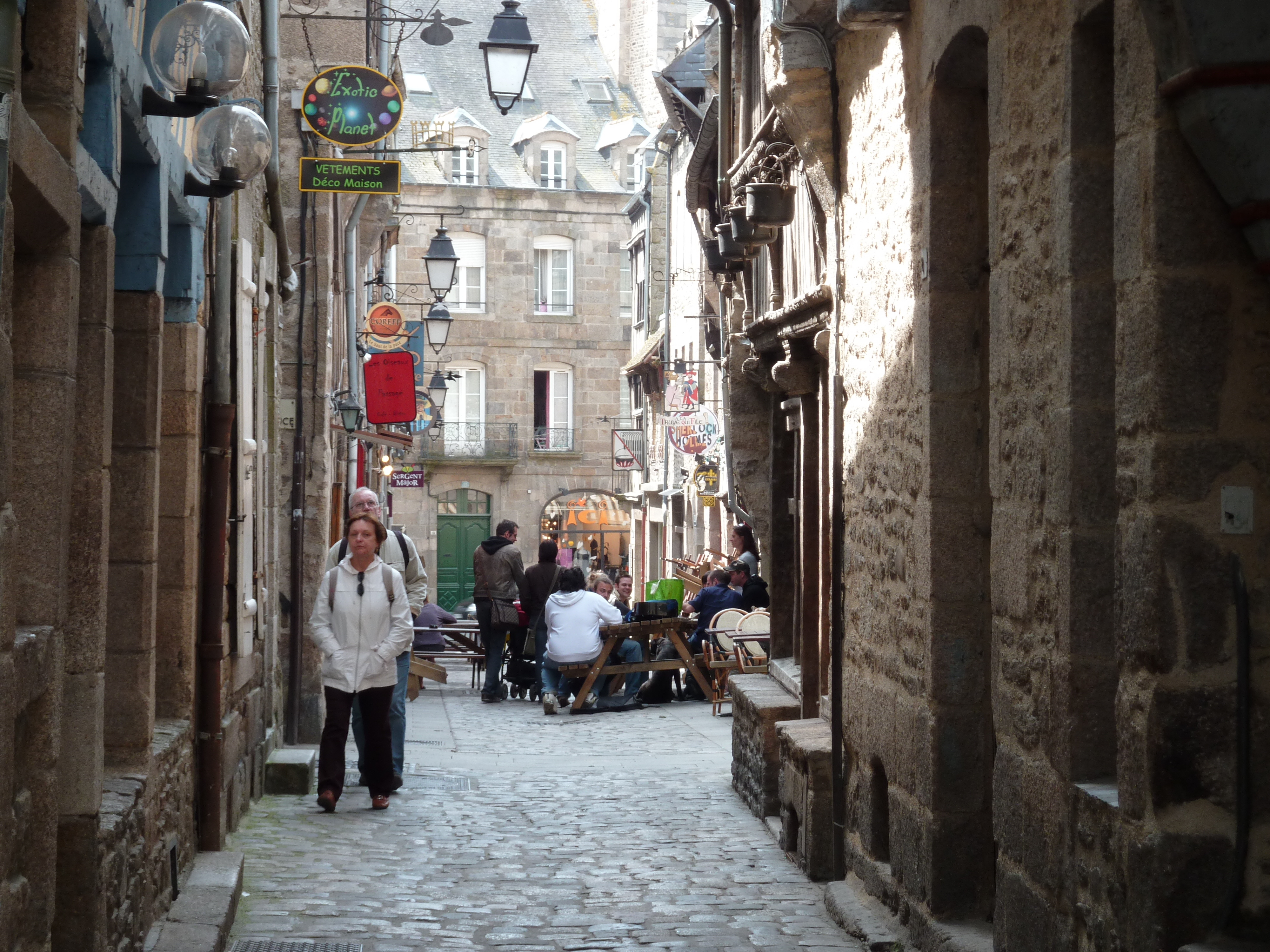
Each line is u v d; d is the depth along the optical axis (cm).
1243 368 370
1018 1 488
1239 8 349
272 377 1064
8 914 346
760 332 995
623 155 4866
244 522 862
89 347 482
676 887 735
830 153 758
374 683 937
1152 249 371
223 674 772
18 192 376
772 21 756
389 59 1653
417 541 4662
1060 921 450
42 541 419
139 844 538
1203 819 370
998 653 514
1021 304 491
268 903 665
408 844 834
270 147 604
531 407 4712
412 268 4634
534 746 1340
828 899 688
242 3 866
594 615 1627
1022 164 488
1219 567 369
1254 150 354
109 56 487
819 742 783
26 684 374
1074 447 438
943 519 575
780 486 1059
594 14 5422
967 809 571
